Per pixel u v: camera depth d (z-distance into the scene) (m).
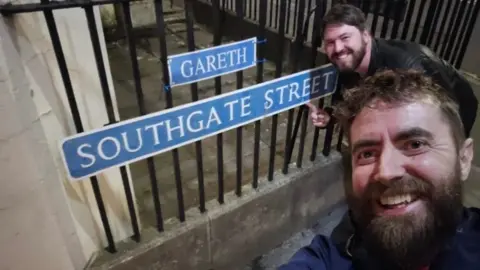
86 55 1.48
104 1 1.26
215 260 2.20
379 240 0.83
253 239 2.34
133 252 1.80
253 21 4.29
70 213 1.54
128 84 3.76
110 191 1.74
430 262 0.87
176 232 1.92
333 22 1.76
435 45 2.64
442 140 0.80
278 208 2.34
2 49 1.13
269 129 3.12
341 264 1.01
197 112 1.66
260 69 1.83
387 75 0.86
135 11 4.89
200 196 1.99
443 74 1.82
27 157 1.27
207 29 5.15
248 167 2.70
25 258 1.38
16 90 1.19
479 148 2.78
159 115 1.55
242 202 2.13
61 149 1.35
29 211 1.33
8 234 1.30
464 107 1.96
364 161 0.86
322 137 2.94
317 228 2.64
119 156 1.52
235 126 1.85
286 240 2.56
